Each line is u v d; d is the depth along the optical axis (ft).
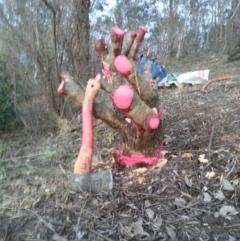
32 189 6.32
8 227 5.22
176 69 24.98
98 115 5.93
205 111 9.60
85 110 5.77
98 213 5.27
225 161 6.28
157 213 5.19
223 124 8.15
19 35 9.27
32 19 9.23
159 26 34.65
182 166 6.25
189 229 4.84
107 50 6.97
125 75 5.82
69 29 9.73
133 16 27.04
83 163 5.75
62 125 9.77
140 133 6.09
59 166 7.24
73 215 5.31
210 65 23.71
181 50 35.73
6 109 9.77
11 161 7.77
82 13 9.99
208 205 5.31
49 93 9.73
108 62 6.75
